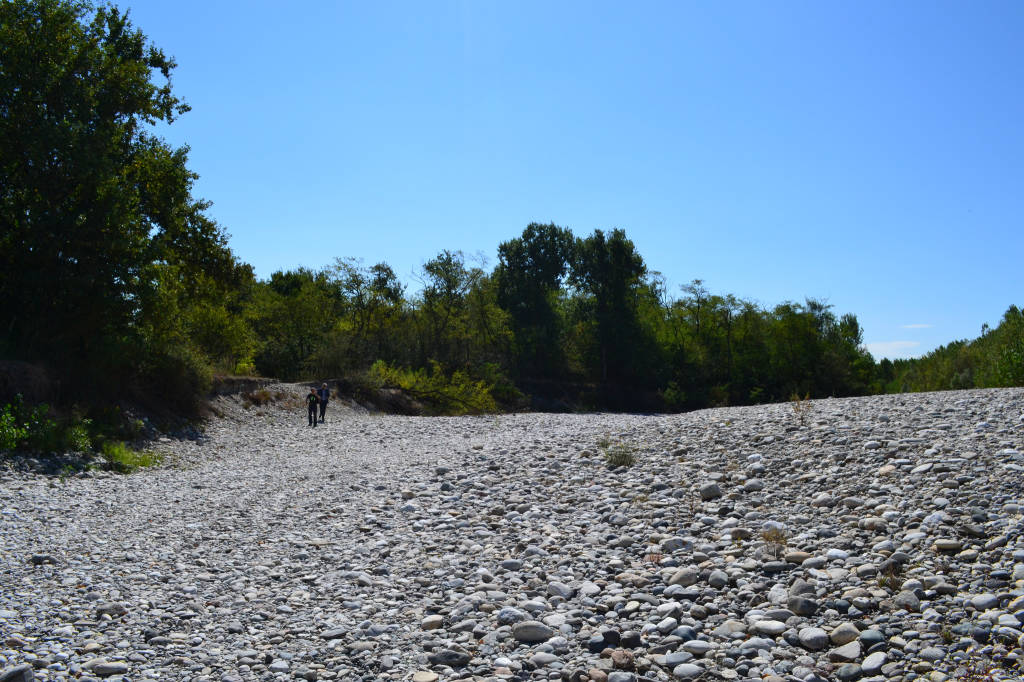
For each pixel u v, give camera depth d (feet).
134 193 72.95
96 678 16.49
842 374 238.48
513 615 20.22
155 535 30.89
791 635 17.54
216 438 77.30
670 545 25.55
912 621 17.25
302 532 31.40
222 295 107.45
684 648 17.44
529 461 45.52
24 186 65.05
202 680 16.53
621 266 232.53
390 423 101.65
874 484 28.53
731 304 246.27
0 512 33.71
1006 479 25.91
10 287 65.67
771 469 34.58
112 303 68.44
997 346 90.27
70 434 54.49
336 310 179.93
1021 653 14.80
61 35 68.18
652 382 231.71
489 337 214.90
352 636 19.45
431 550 28.17
